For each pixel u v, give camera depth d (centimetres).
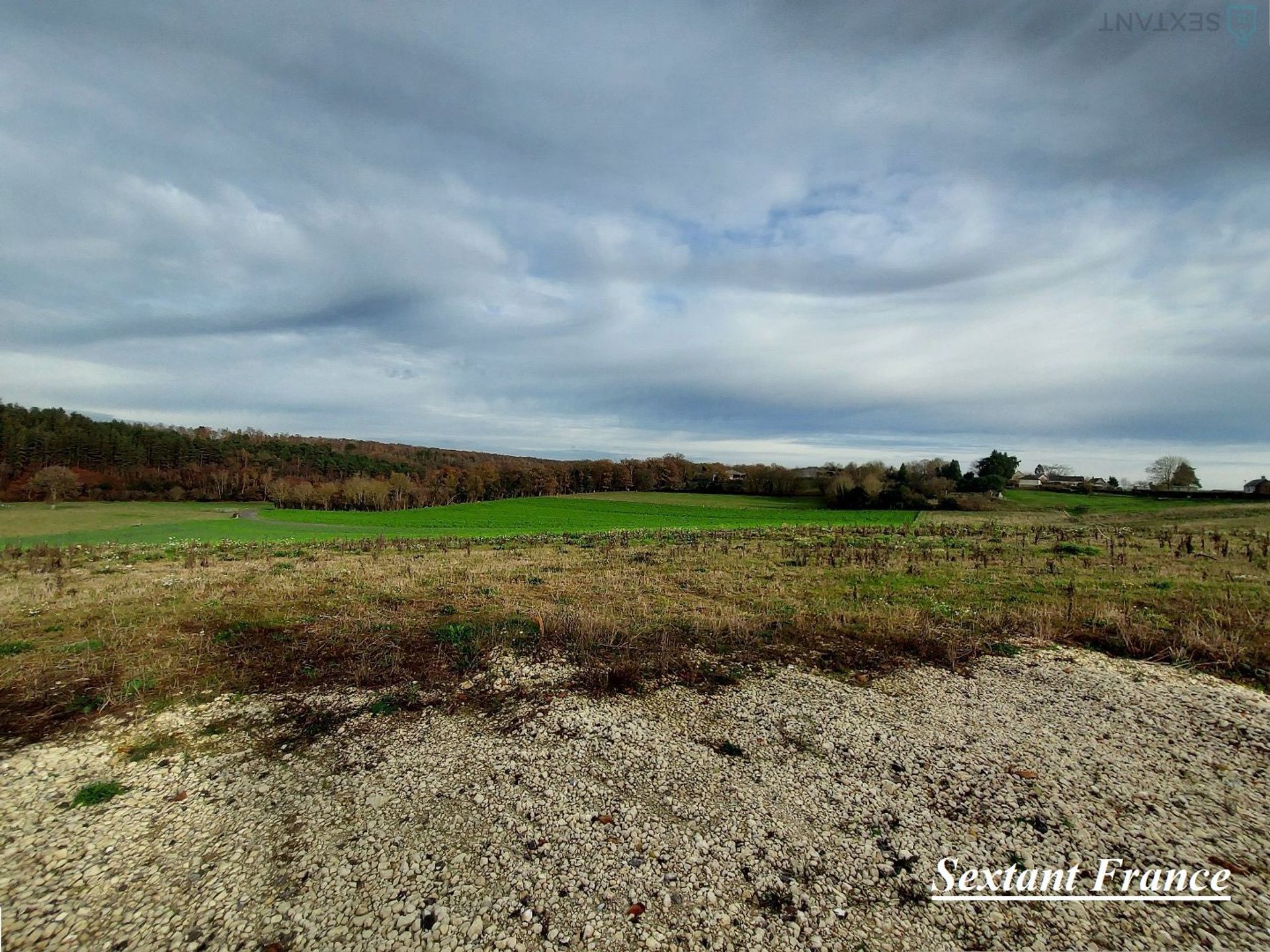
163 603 1151
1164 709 636
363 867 401
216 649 845
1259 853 410
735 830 437
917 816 453
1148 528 2741
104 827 445
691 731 591
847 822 447
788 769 521
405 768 526
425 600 1162
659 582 1345
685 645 853
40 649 853
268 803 475
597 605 1101
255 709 649
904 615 984
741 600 1143
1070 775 508
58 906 366
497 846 421
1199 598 1083
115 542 2909
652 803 472
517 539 2694
